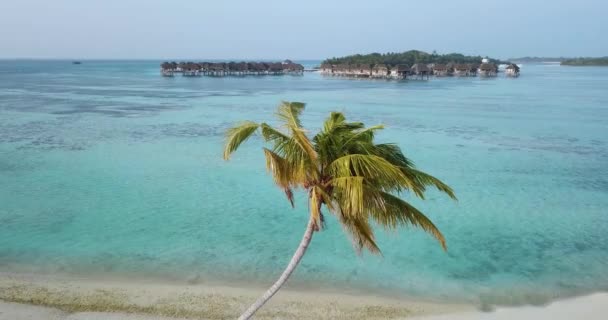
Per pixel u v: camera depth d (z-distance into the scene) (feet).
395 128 164.55
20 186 87.56
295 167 29.12
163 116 183.21
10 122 158.92
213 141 133.59
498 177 101.24
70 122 162.61
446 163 113.50
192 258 59.41
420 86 385.50
